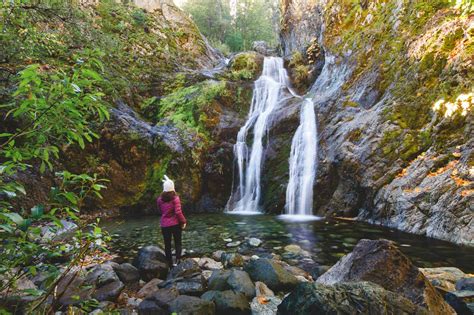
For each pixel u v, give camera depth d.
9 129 8.70
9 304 2.64
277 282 4.62
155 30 20.33
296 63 18.72
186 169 13.27
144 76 16.56
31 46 4.75
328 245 6.96
